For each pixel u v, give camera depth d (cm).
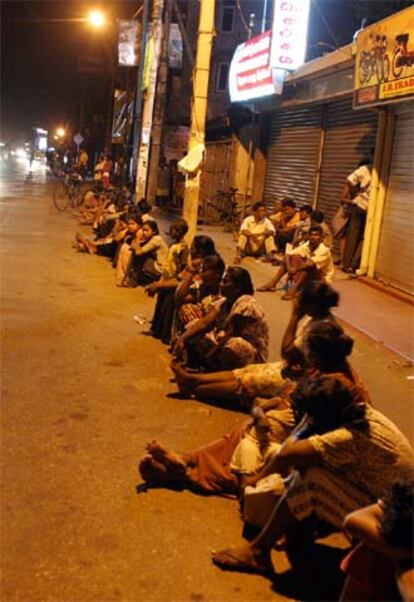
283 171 1625
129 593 317
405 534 238
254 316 554
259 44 1584
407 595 232
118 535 363
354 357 710
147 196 1748
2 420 496
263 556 341
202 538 367
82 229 1689
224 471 411
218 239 1606
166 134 2572
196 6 3069
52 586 317
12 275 1025
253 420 408
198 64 913
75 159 4212
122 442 475
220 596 323
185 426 511
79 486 410
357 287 1060
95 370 620
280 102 1544
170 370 633
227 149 1942
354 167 1262
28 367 614
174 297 702
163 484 420
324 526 383
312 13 2177
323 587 337
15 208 2088
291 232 1273
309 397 331
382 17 1577
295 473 347
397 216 1061
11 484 406
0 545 345
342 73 1217
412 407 579
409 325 838
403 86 947
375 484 334
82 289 962
